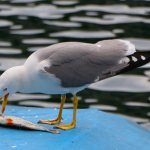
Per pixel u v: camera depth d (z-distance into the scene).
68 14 26.36
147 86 19.30
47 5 27.66
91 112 12.86
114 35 23.72
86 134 11.47
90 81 11.34
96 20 25.50
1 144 10.82
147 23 25.12
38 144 10.87
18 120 11.56
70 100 18.33
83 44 11.53
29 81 11.11
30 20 25.56
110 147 11.29
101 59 11.38
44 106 17.83
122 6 27.47
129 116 17.34
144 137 12.30
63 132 11.43
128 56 11.34
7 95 11.28
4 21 25.48
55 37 23.45
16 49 22.12
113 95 18.73
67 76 11.19
